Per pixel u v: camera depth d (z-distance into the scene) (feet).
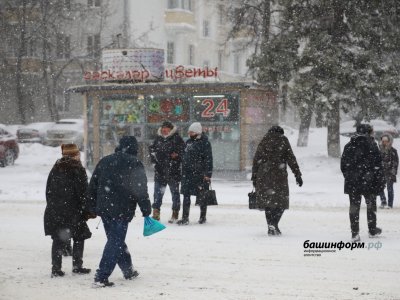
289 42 119.96
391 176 74.08
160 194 65.16
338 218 66.85
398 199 83.87
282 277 41.37
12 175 118.42
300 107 116.78
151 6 230.89
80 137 170.50
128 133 111.24
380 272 42.68
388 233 57.31
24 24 219.20
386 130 181.57
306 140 154.81
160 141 64.80
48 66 227.40
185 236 56.49
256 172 56.65
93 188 39.63
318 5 118.62
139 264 45.47
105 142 112.88
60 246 42.24
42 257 48.83
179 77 109.60
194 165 63.05
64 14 226.58
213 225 63.10
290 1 120.67
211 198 63.62
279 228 60.85
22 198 88.02
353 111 125.90
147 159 110.11
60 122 172.35
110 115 112.47
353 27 117.80
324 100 114.42
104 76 112.27
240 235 57.00
